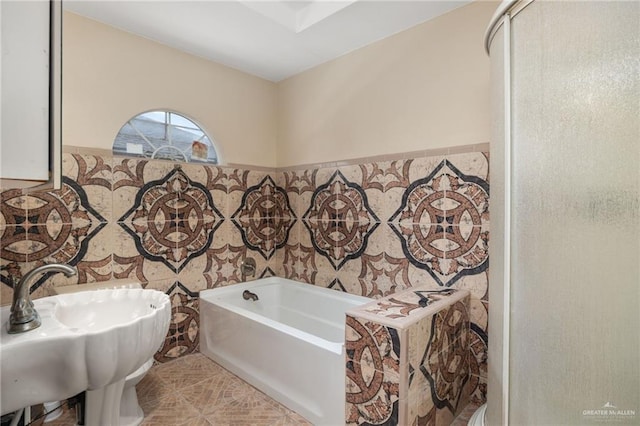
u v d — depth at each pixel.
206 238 2.55
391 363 1.35
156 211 2.27
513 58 1.04
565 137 0.87
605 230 0.78
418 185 2.09
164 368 2.24
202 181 2.53
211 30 2.17
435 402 1.54
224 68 2.70
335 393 1.58
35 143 0.72
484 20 1.83
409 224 2.13
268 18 2.04
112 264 2.07
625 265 0.75
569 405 0.87
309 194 2.79
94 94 2.01
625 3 0.75
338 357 1.57
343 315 2.40
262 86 2.98
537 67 0.95
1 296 1.67
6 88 0.68
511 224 1.05
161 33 2.20
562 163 0.88
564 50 0.87
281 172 3.04
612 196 0.77
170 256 2.34
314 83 2.75
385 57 2.27
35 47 0.72
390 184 2.23
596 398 0.81
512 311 1.05
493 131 1.23
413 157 2.12
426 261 2.05
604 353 0.79
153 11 1.95
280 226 3.04
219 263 2.64
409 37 2.14
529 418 0.98
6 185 0.86
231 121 2.75
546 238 0.92
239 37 2.27
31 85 0.72
